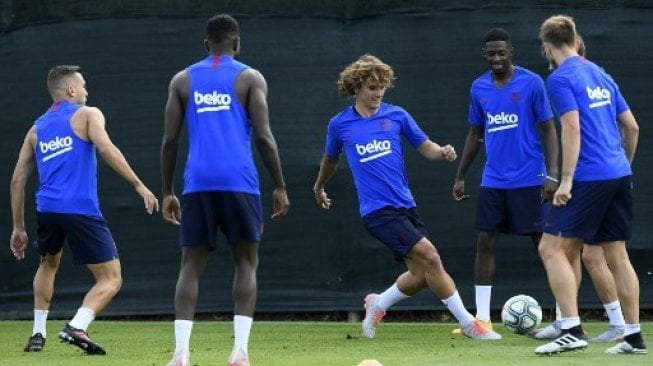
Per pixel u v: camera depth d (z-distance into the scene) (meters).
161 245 34.06
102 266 25.12
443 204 33.41
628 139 23.61
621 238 22.81
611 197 22.33
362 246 33.47
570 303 22.58
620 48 33.19
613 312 25.91
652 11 33.19
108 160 24.50
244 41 33.78
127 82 34.03
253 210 20.27
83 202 24.88
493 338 27.64
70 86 25.45
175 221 21.03
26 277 34.50
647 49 33.16
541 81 28.47
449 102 33.38
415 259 26.97
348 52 33.59
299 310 33.56
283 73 33.69
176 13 33.94
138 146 34.00
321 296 33.56
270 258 33.69
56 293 34.47
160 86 33.97
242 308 20.22
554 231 22.62
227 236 20.34
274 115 33.62
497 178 28.83
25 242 26.05
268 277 33.69
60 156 24.92
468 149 29.64
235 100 20.27
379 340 28.17
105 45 34.09
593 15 33.22
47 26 34.28
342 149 27.91
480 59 33.31
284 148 33.62
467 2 33.31
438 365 21.34
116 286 25.33
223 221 20.28
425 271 27.16
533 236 29.02
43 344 26.06
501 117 28.64
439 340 27.84
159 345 27.50
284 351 25.47
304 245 33.62
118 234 34.09
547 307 33.09
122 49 34.03
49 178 25.05
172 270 34.03
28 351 25.83
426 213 33.41
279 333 30.52
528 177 28.61
